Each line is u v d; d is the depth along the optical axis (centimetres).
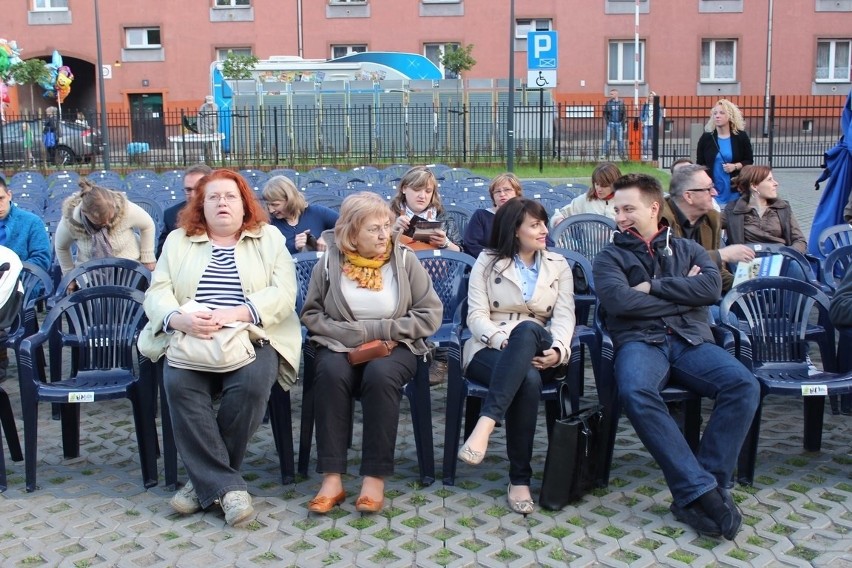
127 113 2364
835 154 761
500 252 475
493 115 2183
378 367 427
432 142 2208
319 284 462
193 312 427
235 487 415
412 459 493
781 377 462
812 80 3300
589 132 2277
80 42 3394
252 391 425
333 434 428
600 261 464
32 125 2236
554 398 448
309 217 648
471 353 459
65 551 391
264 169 2012
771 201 630
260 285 457
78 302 479
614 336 454
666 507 420
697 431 463
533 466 477
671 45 3309
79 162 2262
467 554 379
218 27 3378
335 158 2148
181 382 421
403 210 642
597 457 436
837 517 405
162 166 2128
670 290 443
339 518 418
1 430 545
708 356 430
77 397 445
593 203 755
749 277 516
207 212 460
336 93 2355
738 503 422
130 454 507
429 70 2594
